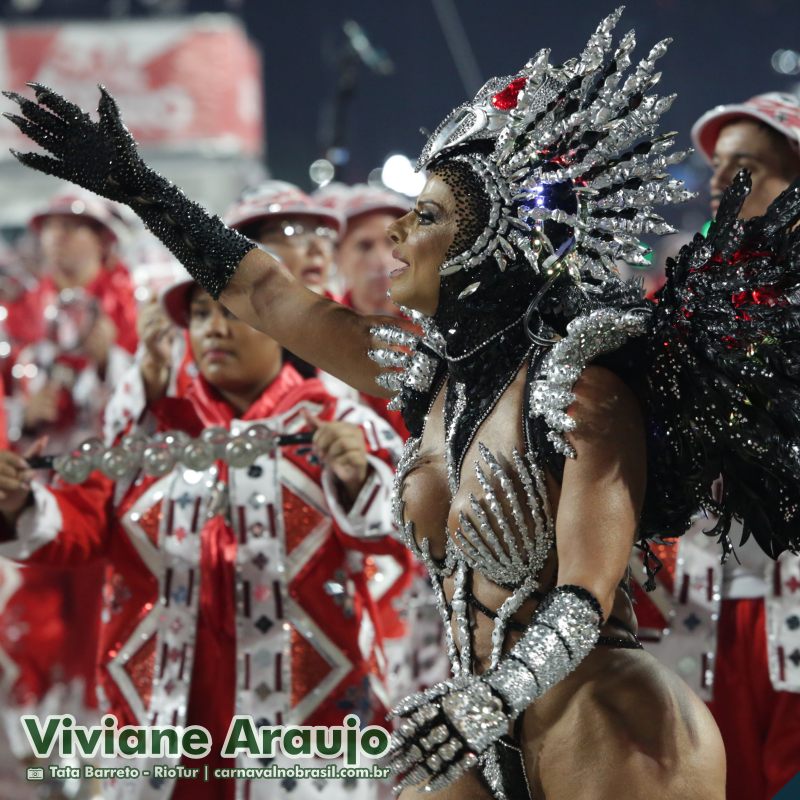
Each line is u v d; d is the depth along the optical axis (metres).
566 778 5.39
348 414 8.95
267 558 8.61
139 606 8.73
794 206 5.45
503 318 5.71
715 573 8.52
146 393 9.41
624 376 5.53
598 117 5.63
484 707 4.84
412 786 6.01
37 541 8.70
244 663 8.52
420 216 5.80
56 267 14.20
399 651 10.71
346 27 13.80
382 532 8.50
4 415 10.79
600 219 5.66
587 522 5.14
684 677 8.55
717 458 5.52
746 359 5.29
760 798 8.56
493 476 5.50
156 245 13.93
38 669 13.10
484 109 5.76
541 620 4.99
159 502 8.77
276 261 6.52
